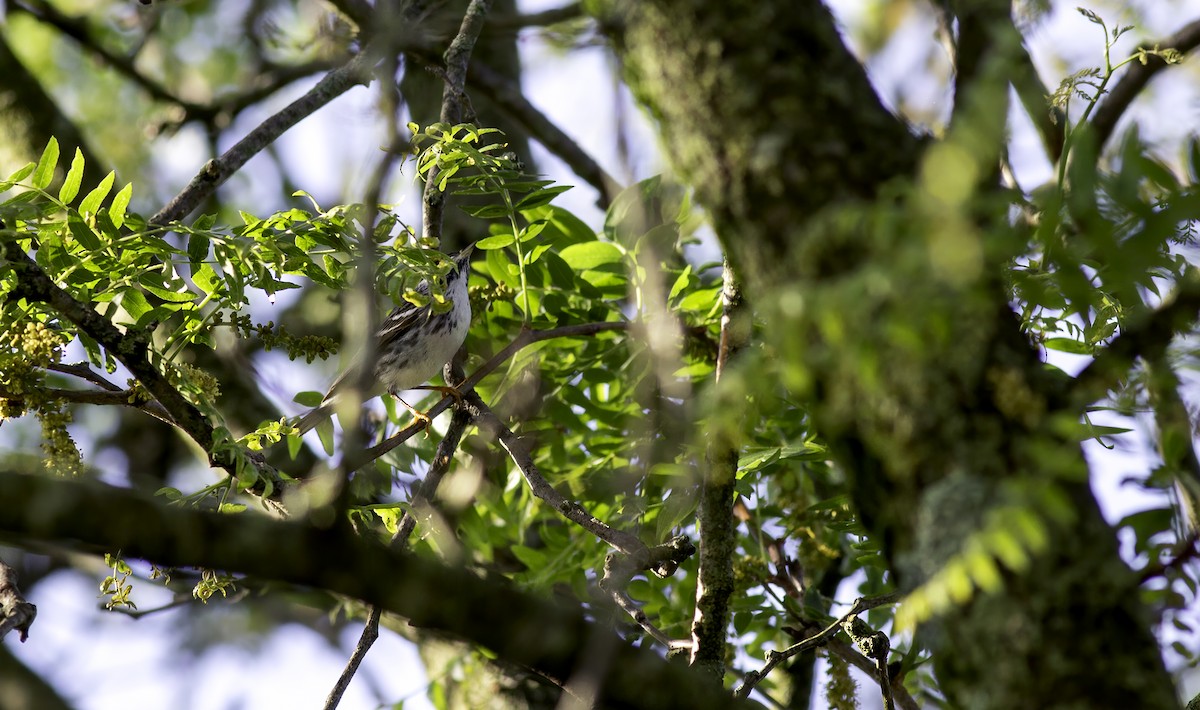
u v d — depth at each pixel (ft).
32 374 22.74
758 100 14.70
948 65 24.67
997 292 14.10
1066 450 12.94
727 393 14.12
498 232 32.53
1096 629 13.23
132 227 23.98
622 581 21.75
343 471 13.20
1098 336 20.30
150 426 57.21
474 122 30.04
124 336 21.52
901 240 11.90
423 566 13.70
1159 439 19.61
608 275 32.89
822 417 14.67
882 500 14.40
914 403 13.70
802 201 14.10
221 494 25.66
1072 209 14.07
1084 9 19.83
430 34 36.81
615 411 32.14
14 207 22.04
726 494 21.91
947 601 13.19
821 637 23.95
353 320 24.99
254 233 24.71
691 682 15.03
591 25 37.04
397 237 25.53
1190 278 14.12
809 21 15.16
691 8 15.37
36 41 59.21
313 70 48.83
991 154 10.97
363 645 23.93
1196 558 19.04
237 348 36.45
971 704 13.73
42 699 44.80
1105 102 28.43
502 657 14.32
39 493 11.89
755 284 14.60
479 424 27.78
